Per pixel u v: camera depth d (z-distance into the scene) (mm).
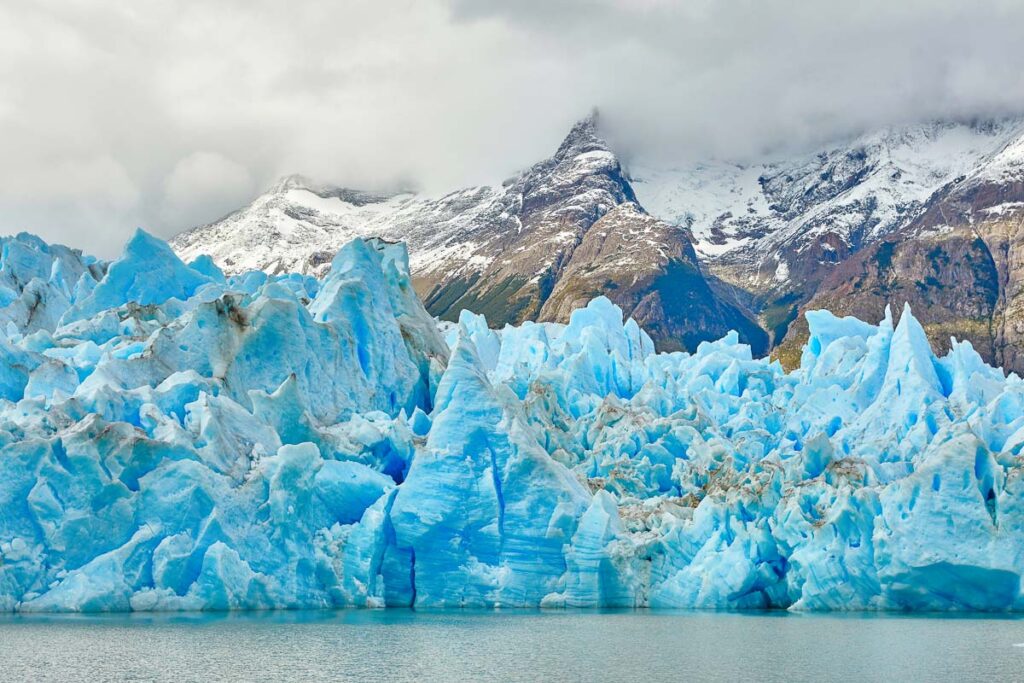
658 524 60750
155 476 54000
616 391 87188
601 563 58281
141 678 41969
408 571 59094
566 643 50000
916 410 71875
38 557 52312
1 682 41312
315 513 57438
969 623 55562
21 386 64188
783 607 60219
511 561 58219
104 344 68875
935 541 54906
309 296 87938
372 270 74188
